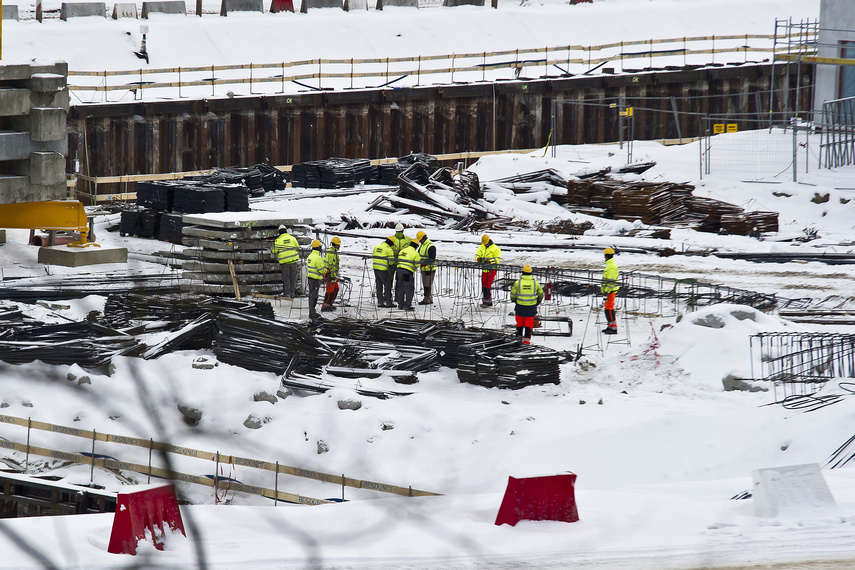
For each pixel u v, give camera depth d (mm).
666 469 60094
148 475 58750
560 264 121875
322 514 39094
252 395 70375
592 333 92688
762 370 74938
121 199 169625
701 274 116938
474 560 32000
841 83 177250
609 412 68812
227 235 99812
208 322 81125
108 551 32688
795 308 99312
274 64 195500
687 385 74938
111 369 72188
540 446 63125
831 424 60188
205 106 176250
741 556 32062
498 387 74562
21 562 31047
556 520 36812
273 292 102875
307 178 177375
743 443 61312
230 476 60250
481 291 109938
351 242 135750
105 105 166125
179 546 33750
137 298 90250
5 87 95438
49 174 96312
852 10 172500
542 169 169875
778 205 151375
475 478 59875
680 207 146625
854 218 144250
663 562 31578
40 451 61688
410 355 79875
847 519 36438
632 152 182875
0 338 78375
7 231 132000
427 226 144500
